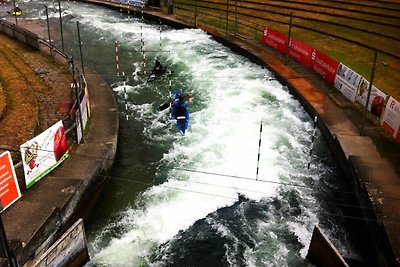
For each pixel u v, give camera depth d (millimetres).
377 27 29812
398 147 15391
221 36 30438
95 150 14828
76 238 10953
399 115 14766
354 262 11867
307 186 14852
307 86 21141
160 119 19359
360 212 13000
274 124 18812
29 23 36281
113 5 42688
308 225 13172
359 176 13398
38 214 11062
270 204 13969
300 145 17234
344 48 26688
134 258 11867
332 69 20938
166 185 14703
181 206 13727
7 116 16688
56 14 39969
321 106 18844
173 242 12445
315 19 32625
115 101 19234
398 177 13375
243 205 13883
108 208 13711
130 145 17219
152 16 38000
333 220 13391
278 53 26438
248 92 22016
